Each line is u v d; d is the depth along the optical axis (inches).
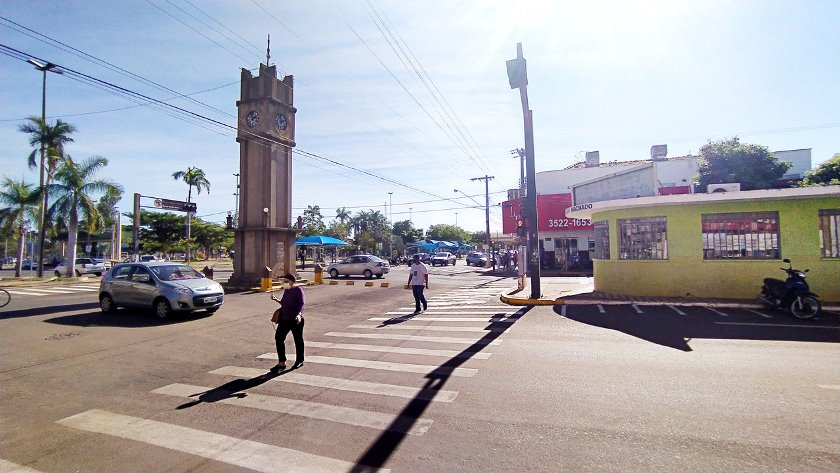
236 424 202.4
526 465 155.9
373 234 2896.2
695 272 583.2
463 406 215.8
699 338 354.6
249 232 853.2
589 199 768.3
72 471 161.6
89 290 857.5
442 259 1913.1
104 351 354.0
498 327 425.4
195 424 203.6
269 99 865.5
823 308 478.6
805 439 170.1
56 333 422.0
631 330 392.5
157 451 176.2
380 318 511.2
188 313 524.4
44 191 1135.0
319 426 197.2
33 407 230.7
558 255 1362.0
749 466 151.0
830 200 527.2
